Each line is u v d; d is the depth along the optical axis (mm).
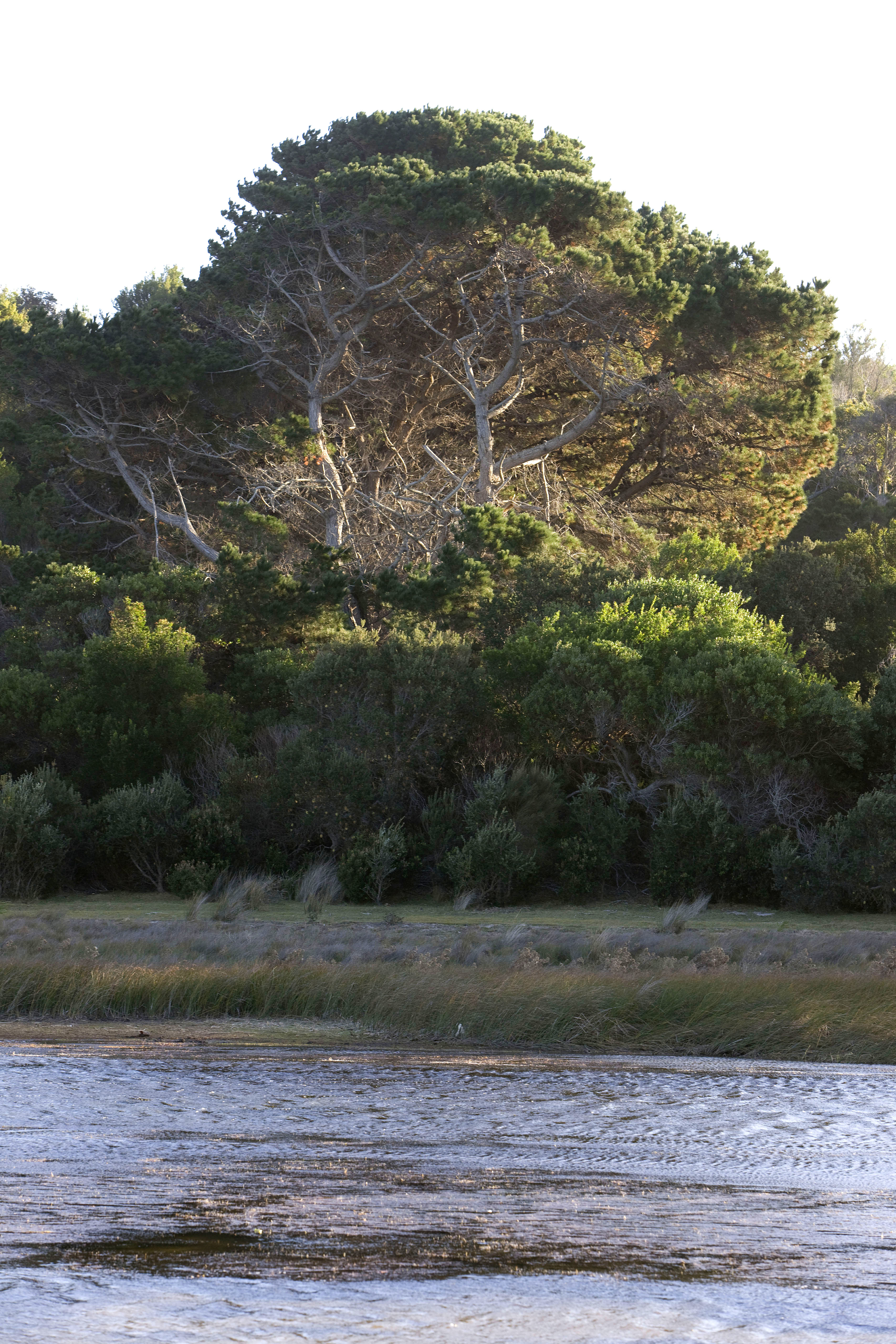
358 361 50344
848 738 29281
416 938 21312
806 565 38625
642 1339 5445
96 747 35625
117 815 31828
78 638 41719
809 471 50406
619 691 31141
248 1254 6699
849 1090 11781
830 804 30500
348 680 33188
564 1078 12211
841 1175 8758
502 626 37281
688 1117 10586
